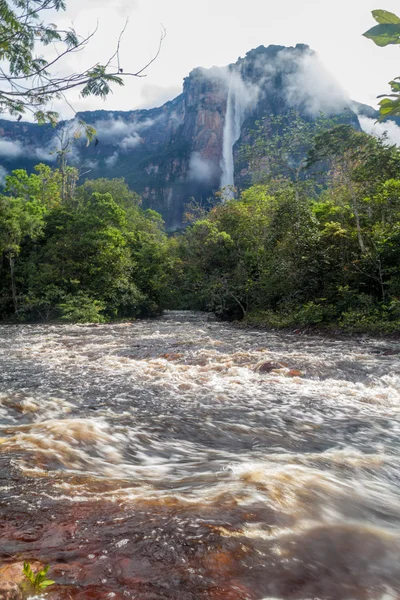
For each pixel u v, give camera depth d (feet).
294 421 16.34
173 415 16.79
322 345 38.65
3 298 93.20
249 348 37.11
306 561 6.20
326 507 8.28
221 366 28.02
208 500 8.21
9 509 7.75
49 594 5.12
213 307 90.17
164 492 8.72
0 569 5.67
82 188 177.78
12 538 6.65
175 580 5.54
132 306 99.45
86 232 96.07
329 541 6.86
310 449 13.24
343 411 17.92
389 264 56.29
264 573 5.82
